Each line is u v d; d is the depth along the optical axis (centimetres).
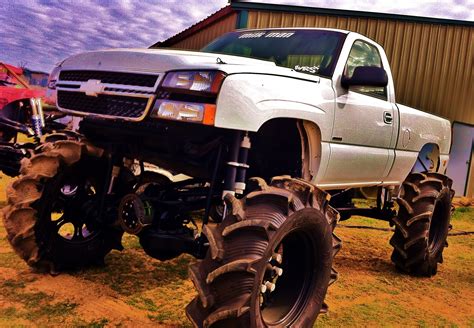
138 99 323
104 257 470
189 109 297
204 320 268
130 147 383
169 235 347
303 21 1366
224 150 344
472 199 1483
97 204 412
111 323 340
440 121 632
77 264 435
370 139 461
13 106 718
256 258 268
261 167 408
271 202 292
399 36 1386
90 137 413
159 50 351
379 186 570
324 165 399
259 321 281
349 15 1359
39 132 658
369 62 487
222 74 299
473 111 1430
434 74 1403
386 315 423
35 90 733
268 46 468
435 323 416
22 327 319
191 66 308
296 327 320
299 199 308
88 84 348
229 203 287
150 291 411
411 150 554
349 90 443
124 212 356
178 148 359
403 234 545
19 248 388
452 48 1395
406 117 530
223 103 298
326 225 330
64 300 369
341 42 442
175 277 454
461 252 726
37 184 382
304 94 369
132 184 411
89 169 411
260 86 324
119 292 400
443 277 573
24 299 363
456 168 1494
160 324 348
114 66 340
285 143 409
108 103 340
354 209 577
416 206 544
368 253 662
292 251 338
